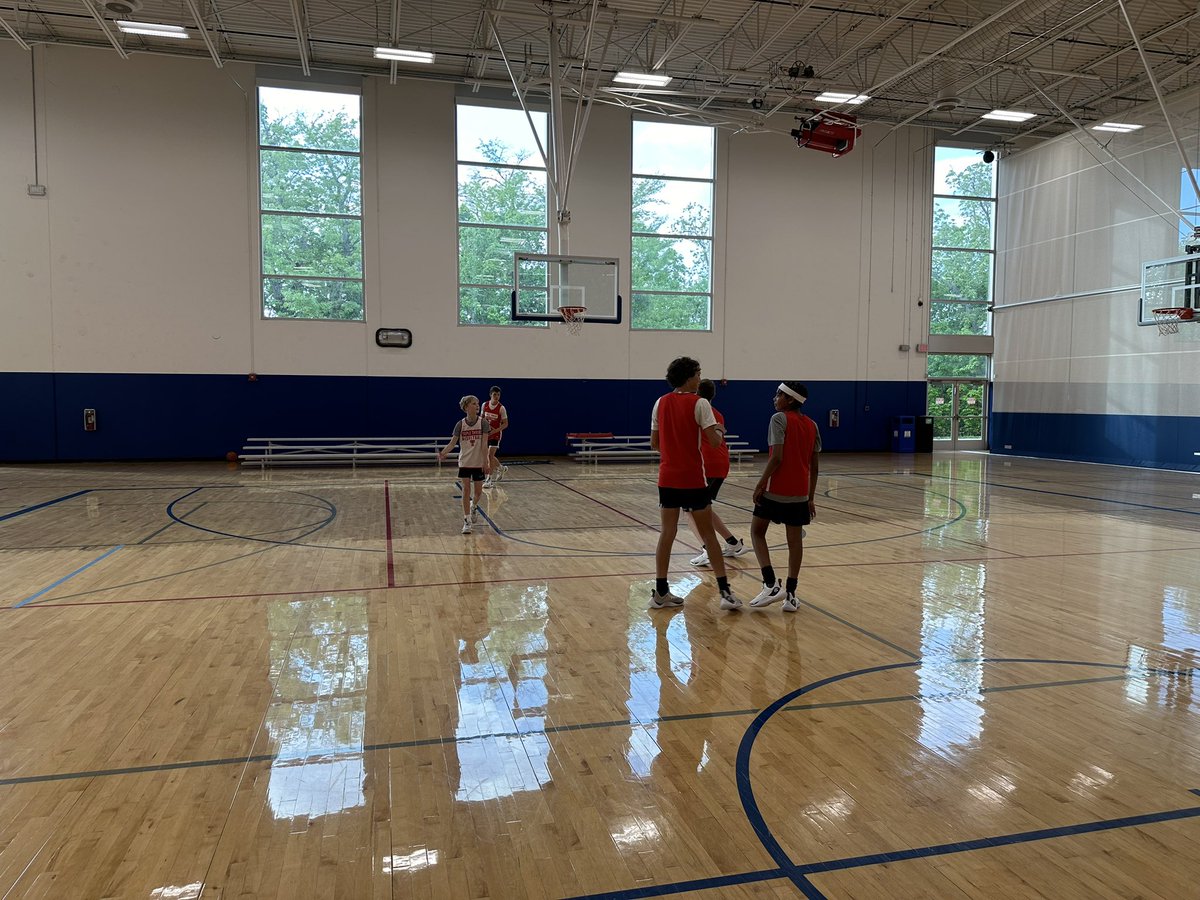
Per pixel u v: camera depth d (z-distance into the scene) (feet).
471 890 6.52
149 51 47.67
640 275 56.54
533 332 54.85
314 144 50.75
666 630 14.20
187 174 48.91
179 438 49.88
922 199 61.62
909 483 40.37
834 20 42.91
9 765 8.75
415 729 9.84
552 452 55.67
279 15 43.70
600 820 7.68
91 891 6.44
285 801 8.01
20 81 46.44
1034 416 59.77
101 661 12.32
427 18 44.04
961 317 63.77
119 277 48.37
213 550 21.56
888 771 8.73
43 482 38.68
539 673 11.93
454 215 52.80
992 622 14.76
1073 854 7.12
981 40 44.73
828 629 14.29
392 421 52.70
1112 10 40.29
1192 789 8.34
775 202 58.65
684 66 50.31
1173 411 48.73
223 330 49.98
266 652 12.84
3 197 46.65
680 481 15.26
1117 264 52.49
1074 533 24.90
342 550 21.70
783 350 59.47
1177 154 48.03
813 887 6.61
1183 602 16.26
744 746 9.38
